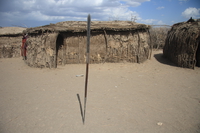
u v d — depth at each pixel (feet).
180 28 34.27
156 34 56.44
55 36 30.83
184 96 17.92
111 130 11.93
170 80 23.81
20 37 48.52
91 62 35.12
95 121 13.05
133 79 24.25
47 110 14.83
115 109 14.90
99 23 37.45
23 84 22.18
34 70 30.30
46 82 22.91
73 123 12.80
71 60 35.27
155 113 14.30
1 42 46.65
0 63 38.37
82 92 18.99
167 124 12.70
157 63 35.42
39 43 31.76
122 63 34.81
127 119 13.34
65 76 25.91
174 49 34.22
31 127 12.41
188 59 30.76
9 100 17.03
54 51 31.19
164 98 17.37
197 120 13.24
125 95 18.10
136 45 34.65
